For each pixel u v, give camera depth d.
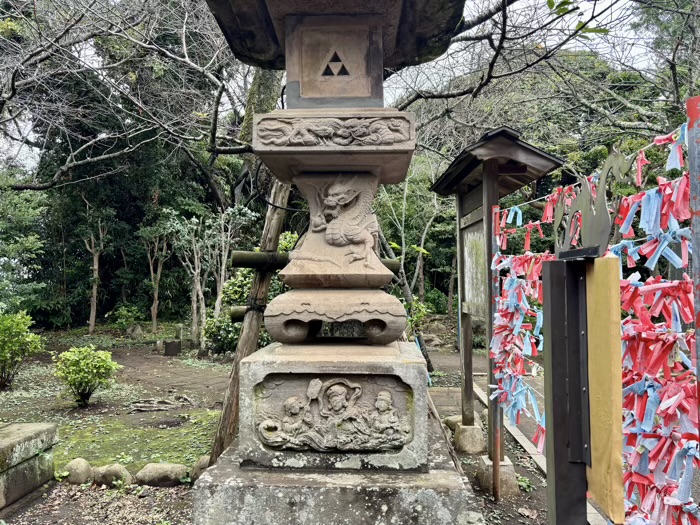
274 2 2.30
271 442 2.18
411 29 2.59
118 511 3.64
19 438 3.81
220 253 13.03
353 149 2.21
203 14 5.97
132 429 5.87
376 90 2.38
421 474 2.14
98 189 14.66
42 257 14.91
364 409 2.20
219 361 10.64
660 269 6.68
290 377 2.24
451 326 13.54
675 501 1.65
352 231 2.39
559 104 7.88
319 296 2.33
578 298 1.45
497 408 3.81
